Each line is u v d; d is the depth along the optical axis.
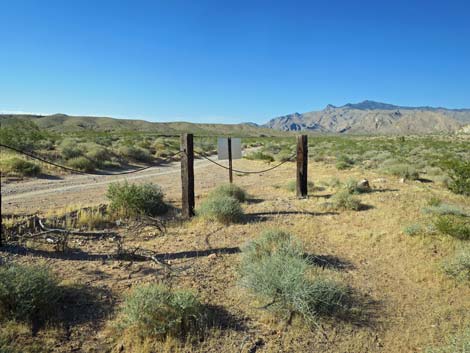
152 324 4.43
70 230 7.66
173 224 9.02
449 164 14.86
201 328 4.55
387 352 4.39
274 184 16.23
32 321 4.53
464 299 5.63
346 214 10.23
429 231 8.48
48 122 178.00
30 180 16.39
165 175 20.66
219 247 7.45
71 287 5.40
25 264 5.95
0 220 6.66
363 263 6.91
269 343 4.43
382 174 18.88
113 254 6.80
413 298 5.65
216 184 16.58
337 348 4.42
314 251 7.34
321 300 4.99
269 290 5.13
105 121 198.25
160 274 6.01
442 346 4.33
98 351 4.15
